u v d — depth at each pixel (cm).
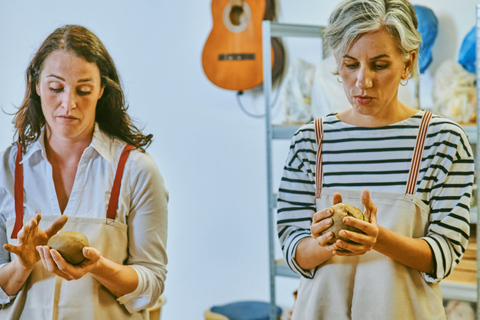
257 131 317
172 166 342
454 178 132
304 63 268
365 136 139
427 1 255
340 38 128
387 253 129
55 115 133
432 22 242
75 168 142
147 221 142
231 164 327
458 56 245
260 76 305
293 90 265
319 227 125
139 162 141
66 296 135
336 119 145
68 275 125
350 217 120
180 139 338
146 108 344
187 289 343
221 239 333
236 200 327
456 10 248
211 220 335
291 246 143
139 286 136
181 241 343
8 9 358
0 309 139
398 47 125
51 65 131
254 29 304
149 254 142
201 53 328
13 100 360
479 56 182
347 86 132
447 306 224
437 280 132
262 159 318
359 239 120
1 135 363
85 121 135
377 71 127
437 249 129
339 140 142
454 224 131
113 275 130
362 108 131
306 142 146
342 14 129
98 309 136
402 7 126
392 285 133
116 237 139
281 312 300
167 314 348
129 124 149
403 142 136
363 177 138
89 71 132
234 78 309
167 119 340
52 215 138
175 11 333
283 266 258
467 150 133
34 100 141
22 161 142
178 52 334
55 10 352
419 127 136
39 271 137
